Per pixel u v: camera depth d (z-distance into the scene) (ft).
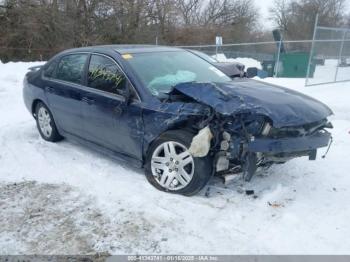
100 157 18.97
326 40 44.29
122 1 89.10
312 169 17.74
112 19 88.58
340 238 12.31
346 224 13.11
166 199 14.62
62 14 79.41
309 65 42.86
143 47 18.93
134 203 14.38
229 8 147.33
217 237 12.37
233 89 14.98
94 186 15.87
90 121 17.87
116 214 13.71
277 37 66.64
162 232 12.65
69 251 11.82
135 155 16.34
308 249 11.78
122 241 12.23
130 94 15.99
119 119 16.31
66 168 17.70
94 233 12.67
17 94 34.76
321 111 14.96
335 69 45.68
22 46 74.43
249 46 78.74
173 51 19.21
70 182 16.31
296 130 14.15
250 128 13.88
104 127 17.19
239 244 12.03
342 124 25.30
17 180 16.66
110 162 18.31
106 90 17.16
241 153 14.07
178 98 15.39
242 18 148.97
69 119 19.30
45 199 14.90
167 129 15.01
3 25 72.64
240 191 15.43
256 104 13.76
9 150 20.11
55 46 77.46
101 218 13.51
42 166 17.99
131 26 91.76
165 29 103.60
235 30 143.84
